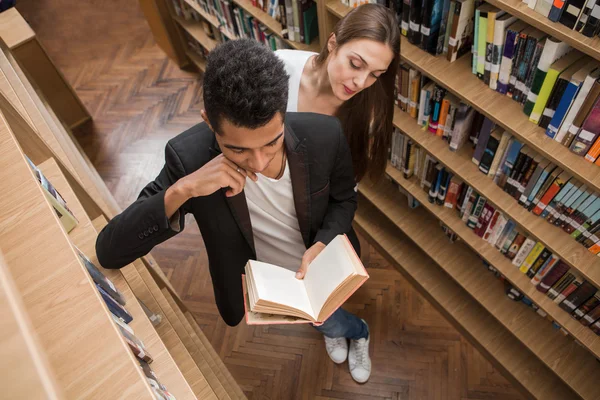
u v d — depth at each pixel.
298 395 2.49
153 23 3.84
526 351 2.39
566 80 1.40
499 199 1.89
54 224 0.57
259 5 2.54
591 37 1.25
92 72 4.16
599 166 1.48
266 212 1.42
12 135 0.66
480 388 2.43
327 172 1.34
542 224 1.80
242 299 1.63
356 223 2.90
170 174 1.25
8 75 1.99
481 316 2.51
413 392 2.45
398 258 2.74
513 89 1.62
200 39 3.54
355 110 1.74
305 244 1.52
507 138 1.73
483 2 1.58
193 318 2.54
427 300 2.71
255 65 0.86
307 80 1.74
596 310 1.83
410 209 2.66
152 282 1.97
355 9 1.50
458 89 1.71
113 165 3.53
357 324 2.35
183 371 1.50
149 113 3.80
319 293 1.26
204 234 1.43
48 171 1.39
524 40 1.46
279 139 0.99
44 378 0.36
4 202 0.59
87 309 0.52
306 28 2.30
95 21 4.60
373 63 1.49
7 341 0.37
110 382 0.49
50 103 3.54
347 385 2.49
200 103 3.81
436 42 1.76
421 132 2.09
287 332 2.65
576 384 2.11
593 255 1.69
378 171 2.01
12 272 0.55
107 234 1.13
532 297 2.05
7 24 3.27
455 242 2.55
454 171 1.98
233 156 1.02
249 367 2.59
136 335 1.12
